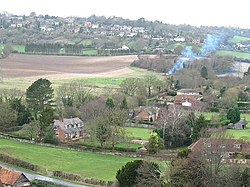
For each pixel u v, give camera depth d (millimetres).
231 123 161500
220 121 159750
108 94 184000
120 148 126250
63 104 172375
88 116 158125
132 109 176875
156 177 85500
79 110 164250
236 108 166875
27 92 163500
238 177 84062
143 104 191750
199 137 126688
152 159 112312
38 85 162750
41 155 120750
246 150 113000
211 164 84188
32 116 160125
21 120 154750
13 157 114375
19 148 126750
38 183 95250
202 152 86438
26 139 136875
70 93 177000
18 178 93875
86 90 185875
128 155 122438
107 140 128125
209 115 171000
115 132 130750
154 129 143125
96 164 113875
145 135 146250
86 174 104312
